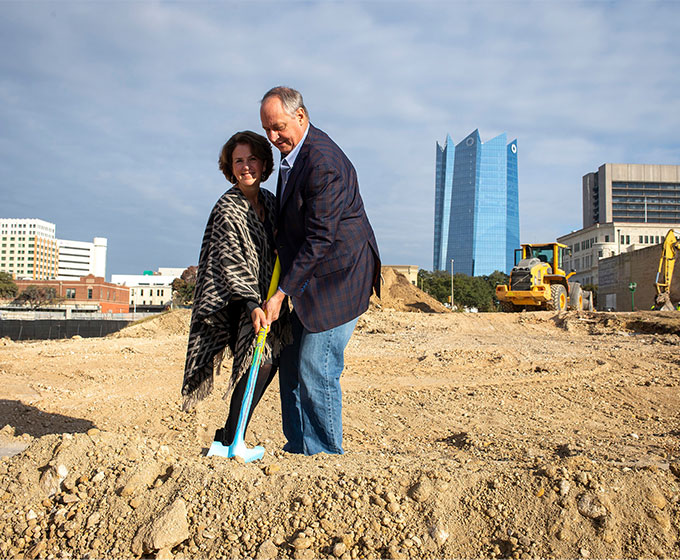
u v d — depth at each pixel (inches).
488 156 6530.5
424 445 191.3
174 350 398.6
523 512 97.7
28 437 149.5
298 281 114.7
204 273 120.6
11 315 2145.7
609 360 403.5
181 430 194.1
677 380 326.0
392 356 421.7
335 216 115.7
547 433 212.2
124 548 89.6
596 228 3545.8
